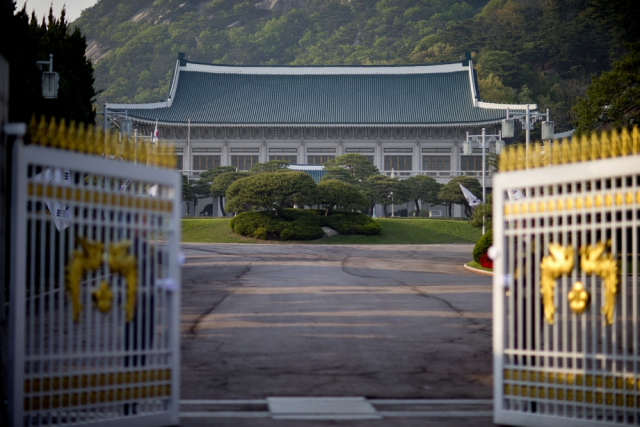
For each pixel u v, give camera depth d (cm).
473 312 2156
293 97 13762
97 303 913
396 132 13275
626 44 4738
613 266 905
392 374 1273
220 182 11025
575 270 938
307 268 4234
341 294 2695
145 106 12850
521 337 988
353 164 11225
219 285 3067
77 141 903
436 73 13988
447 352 1490
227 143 13362
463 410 1030
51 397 858
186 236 8750
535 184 975
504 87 17588
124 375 922
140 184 972
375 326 1855
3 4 919
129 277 941
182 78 13950
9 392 830
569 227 945
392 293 2748
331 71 14188
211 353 1457
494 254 998
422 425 938
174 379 961
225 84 14025
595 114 4694
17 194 832
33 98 2984
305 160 13425
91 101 4425
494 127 12544
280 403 1052
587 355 924
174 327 973
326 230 8862
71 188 884
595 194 920
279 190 8512
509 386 972
